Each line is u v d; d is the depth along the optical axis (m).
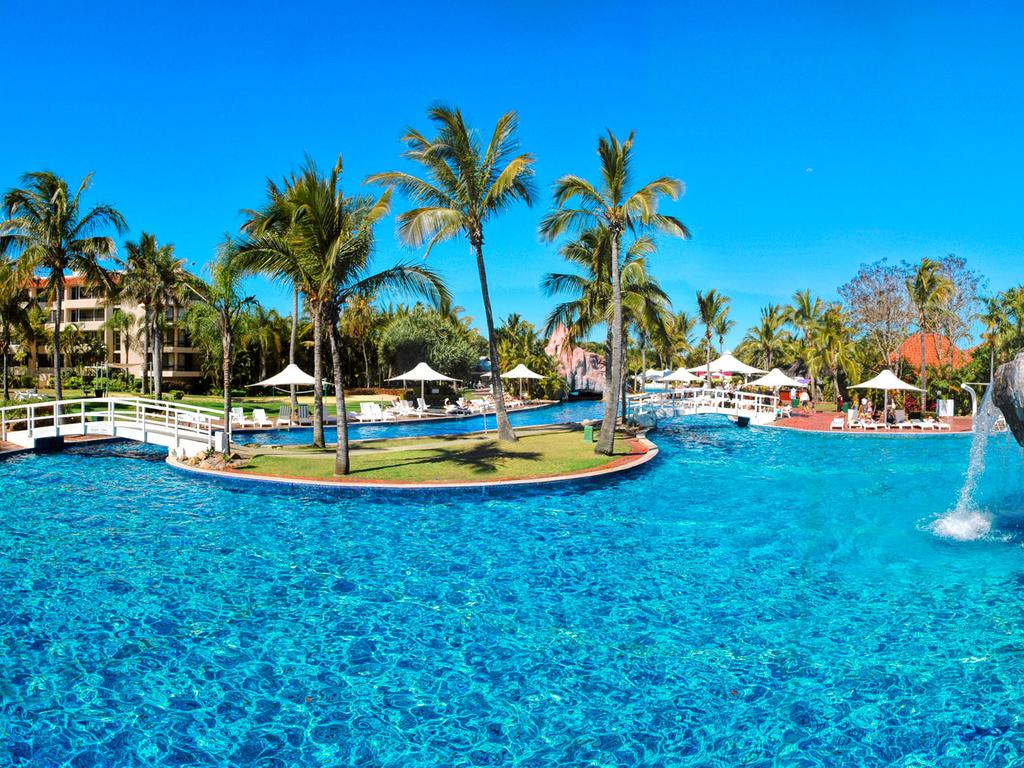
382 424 31.36
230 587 8.97
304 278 16.16
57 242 26.03
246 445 22.20
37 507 13.63
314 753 5.30
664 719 5.79
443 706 6.00
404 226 18.67
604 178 19.19
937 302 36.22
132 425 23.06
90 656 6.92
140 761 5.16
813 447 23.53
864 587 9.02
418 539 11.35
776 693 6.21
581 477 15.83
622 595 8.74
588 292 25.14
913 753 5.30
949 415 32.53
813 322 56.34
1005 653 6.98
